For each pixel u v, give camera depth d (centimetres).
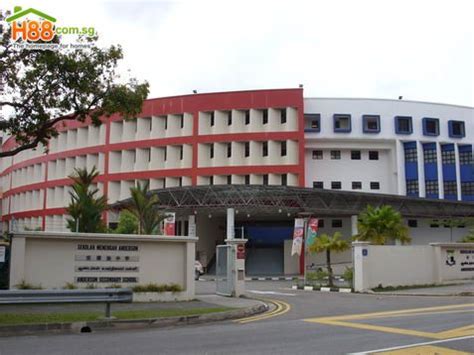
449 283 2634
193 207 3956
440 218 4722
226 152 4738
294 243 3077
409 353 819
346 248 2756
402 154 4838
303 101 4647
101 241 1653
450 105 4991
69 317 1220
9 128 1501
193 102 4797
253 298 1948
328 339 966
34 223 6016
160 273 1734
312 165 4841
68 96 1497
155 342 954
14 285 1500
